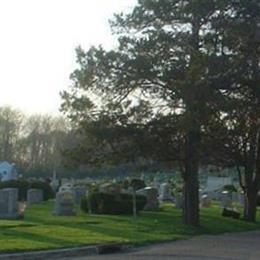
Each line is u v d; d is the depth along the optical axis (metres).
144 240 22.19
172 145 29.20
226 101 27.33
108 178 84.06
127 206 34.09
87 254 18.58
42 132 127.25
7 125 129.88
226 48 28.92
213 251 19.89
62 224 26.09
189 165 30.05
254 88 29.30
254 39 28.67
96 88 29.67
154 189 39.53
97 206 34.03
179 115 27.66
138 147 28.78
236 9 29.05
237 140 35.72
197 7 28.36
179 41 28.70
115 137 28.41
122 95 29.41
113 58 28.80
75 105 29.83
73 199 34.06
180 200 43.56
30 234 21.25
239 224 34.09
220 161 36.94
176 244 22.30
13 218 28.59
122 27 30.00
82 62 29.86
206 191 66.69
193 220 29.98
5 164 75.75
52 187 55.53
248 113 28.69
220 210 44.50
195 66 26.95
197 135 29.08
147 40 28.69
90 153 30.19
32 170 120.00
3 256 16.08
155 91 28.66
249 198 38.16
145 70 28.05
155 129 28.23
